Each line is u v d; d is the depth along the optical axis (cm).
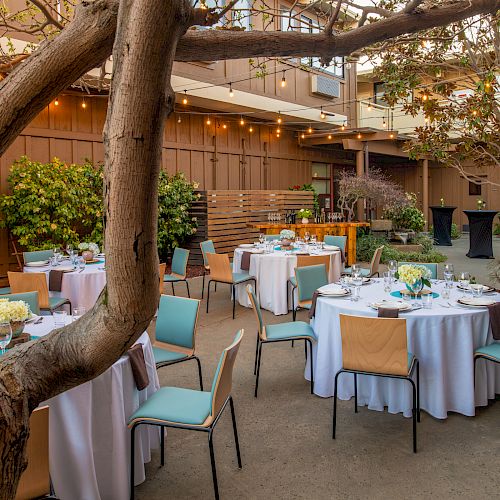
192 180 1157
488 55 507
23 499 202
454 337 352
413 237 1358
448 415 357
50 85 86
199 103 1070
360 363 325
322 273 528
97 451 255
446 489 268
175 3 65
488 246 1205
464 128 529
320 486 273
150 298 75
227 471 290
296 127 1401
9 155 823
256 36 124
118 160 67
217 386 259
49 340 85
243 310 688
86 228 905
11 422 78
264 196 1152
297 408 373
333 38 134
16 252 800
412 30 148
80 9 89
